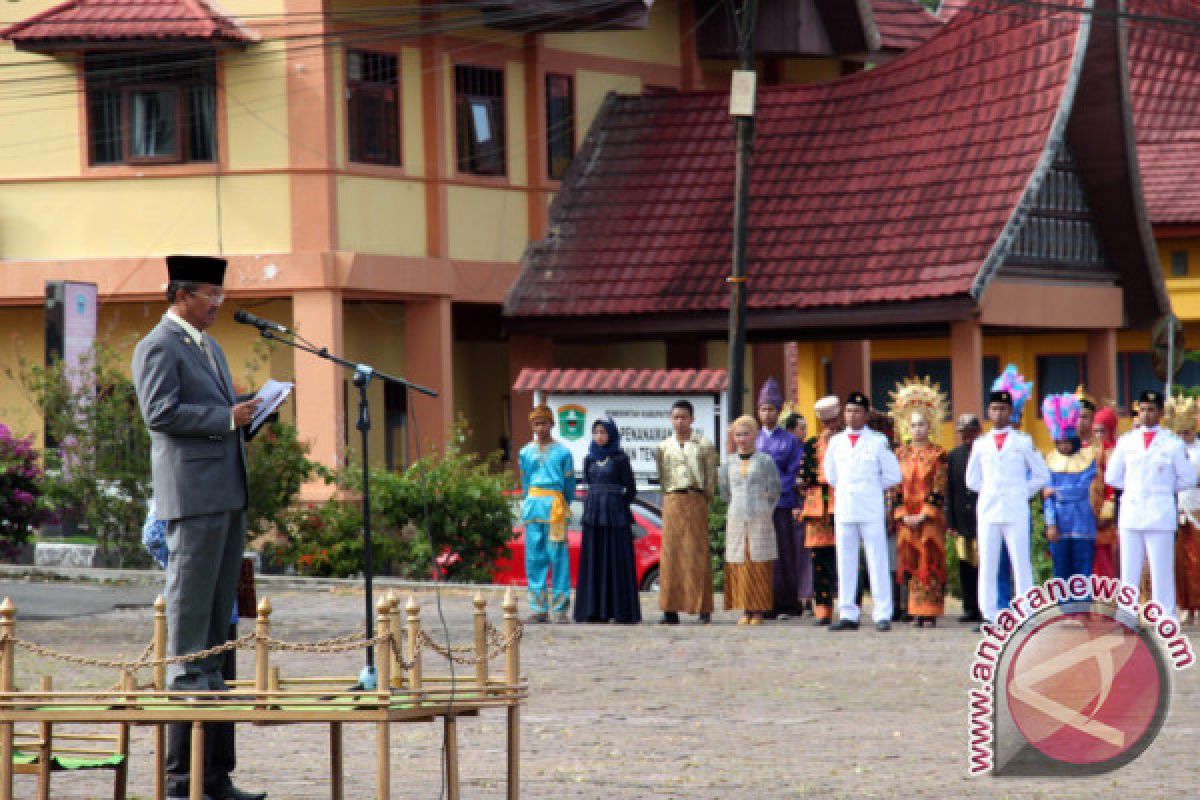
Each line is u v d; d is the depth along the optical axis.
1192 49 57.28
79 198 40.91
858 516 26.53
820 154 45.47
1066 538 26.62
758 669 22.62
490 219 44.31
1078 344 56.25
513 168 45.03
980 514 26.16
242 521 13.59
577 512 34.00
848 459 26.59
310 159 40.09
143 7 39.94
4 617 12.09
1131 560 25.84
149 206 40.69
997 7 44.53
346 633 26.02
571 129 46.75
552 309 43.78
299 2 40.09
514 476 40.72
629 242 44.84
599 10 43.69
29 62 40.91
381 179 41.62
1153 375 55.78
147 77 40.59
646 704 19.89
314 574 35.25
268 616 11.90
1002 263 40.44
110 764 12.59
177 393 13.19
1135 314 45.22
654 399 34.91
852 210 43.56
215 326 41.59
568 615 29.55
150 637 25.41
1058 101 41.75
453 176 43.25
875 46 50.44
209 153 40.56
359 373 16.80
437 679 12.57
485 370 47.78
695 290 43.09
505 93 44.81
